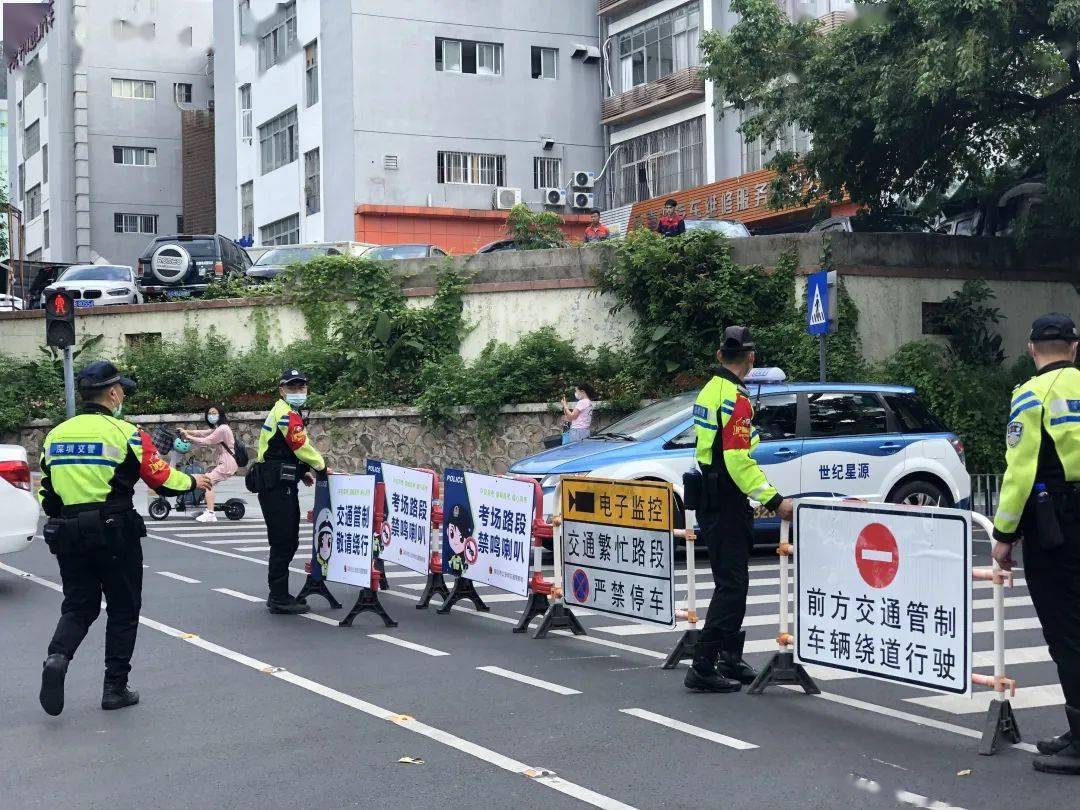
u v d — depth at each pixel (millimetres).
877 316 19203
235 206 42844
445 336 21891
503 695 7000
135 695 6887
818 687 7121
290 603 9805
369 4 35688
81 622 6676
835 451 12461
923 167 20141
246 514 18578
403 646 8477
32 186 59219
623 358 20297
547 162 38312
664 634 8930
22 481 11109
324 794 5246
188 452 18984
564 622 8891
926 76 16031
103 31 54062
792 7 29578
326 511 9805
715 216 33219
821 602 6656
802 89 18922
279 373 22203
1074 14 15125
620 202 38812
